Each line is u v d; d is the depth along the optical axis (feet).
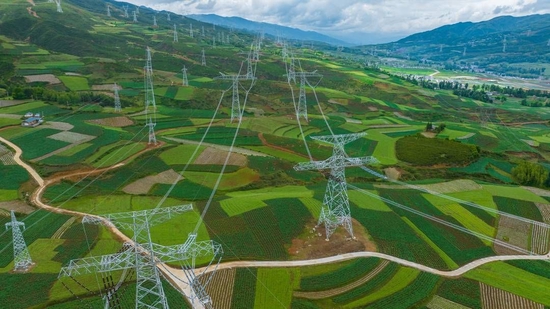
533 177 476.54
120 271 270.05
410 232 343.26
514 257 319.06
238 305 247.29
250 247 308.40
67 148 472.44
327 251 310.24
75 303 239.09
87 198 371.97
